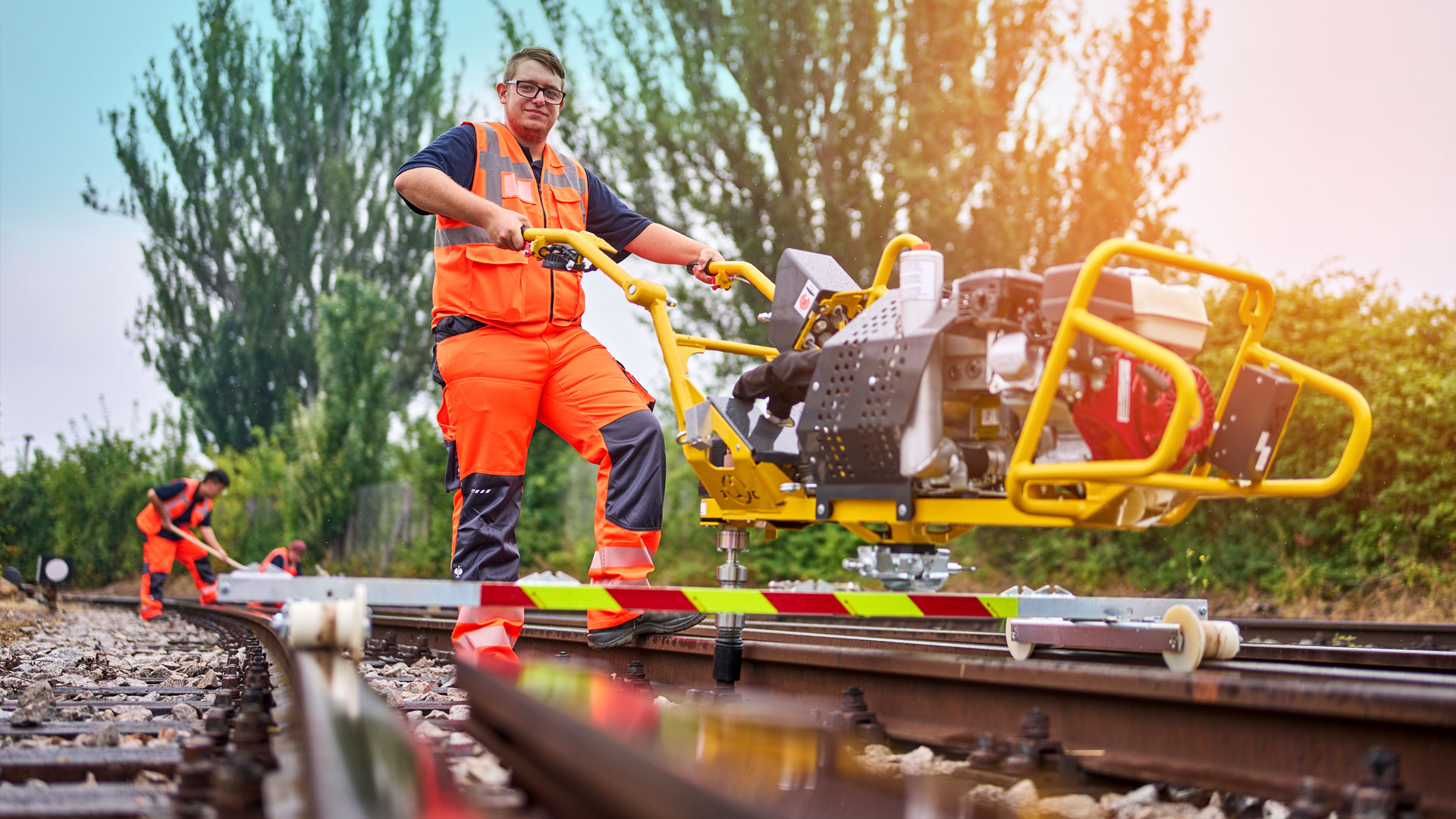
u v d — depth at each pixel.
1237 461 2.79
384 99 36.72
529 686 2.36
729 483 3.38
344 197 36.06
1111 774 2.26
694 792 1.36
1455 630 6.11
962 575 13.00
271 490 25.12
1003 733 2.58
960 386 2.77
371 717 2.01
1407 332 10.41
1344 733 1.98
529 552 18.03
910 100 14.06
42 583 13.89
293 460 24.86
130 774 2.18
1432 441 9.71
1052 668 2.44
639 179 14.84
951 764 2.42
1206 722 2.18
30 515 27.19
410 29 36.88
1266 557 10.81
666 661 3.95
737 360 14.65
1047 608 3.14
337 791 1.42
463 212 3.68
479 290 3.85
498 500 3.87
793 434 3.39
